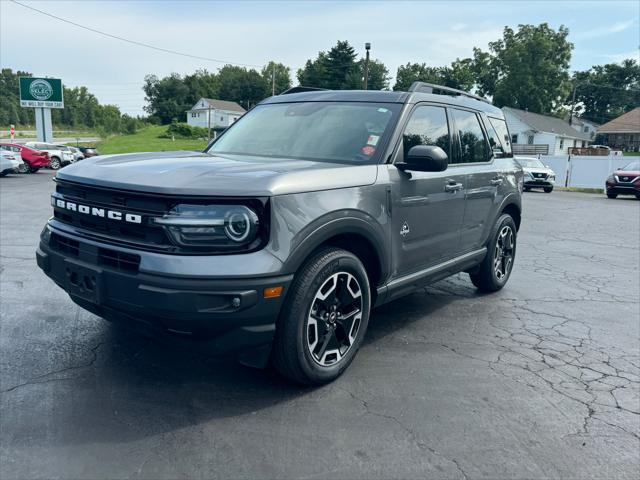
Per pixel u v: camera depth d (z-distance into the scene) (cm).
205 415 294
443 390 338
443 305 525
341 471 251
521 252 840
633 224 1253
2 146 2534
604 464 265
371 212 342
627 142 6644
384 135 377
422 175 396
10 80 11369
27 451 255
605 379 365
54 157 3017
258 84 11594
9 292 505
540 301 552
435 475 251
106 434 271
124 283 278
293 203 292
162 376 338
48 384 321
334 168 332
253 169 309
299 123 414
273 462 255
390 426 291
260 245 280
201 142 7125
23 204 1203
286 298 299
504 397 332
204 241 272
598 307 537
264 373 348
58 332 404
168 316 269
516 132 5338
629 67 9112
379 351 397
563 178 2978
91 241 298
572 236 1033
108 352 370
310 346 317
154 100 11888
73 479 237
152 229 280
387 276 374
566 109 8344
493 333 448
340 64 7219
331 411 304
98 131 8294
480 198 487
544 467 261
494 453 271
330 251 321
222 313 271
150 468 246
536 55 6669
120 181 291
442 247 439
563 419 308
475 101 517
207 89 12175
